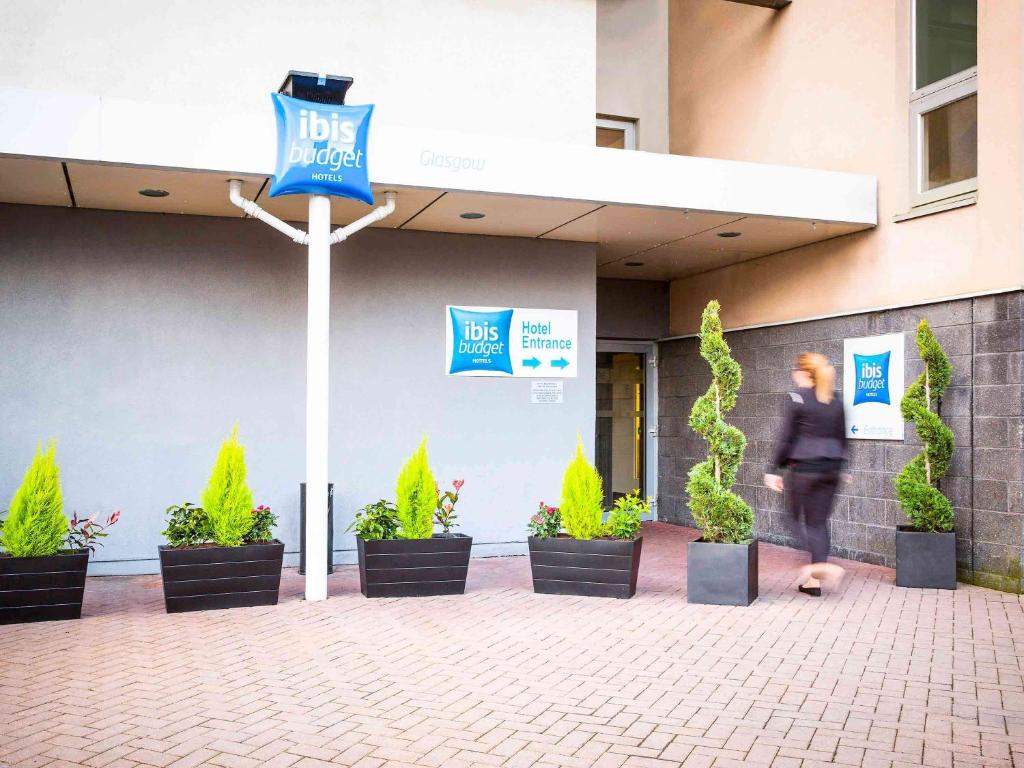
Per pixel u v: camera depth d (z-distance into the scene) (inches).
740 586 309.3
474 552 424.8
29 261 366.6
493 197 355.6
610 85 560.1
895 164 397.1
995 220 347.3
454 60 413.7
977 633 272.1
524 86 425.1
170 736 182.7
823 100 442.6
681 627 278.7
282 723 190.7
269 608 305.6
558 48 432.1
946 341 366.3
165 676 225.0
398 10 405.4
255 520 318.7
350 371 409.1
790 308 460.4
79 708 200.1
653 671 230.2
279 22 387.2
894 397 393.7
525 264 436.8
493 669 231.8
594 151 360.5
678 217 390.6
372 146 331.0
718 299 517.7
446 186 340.5
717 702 205.8
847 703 205.5
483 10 419.5
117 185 334.6
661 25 577.9
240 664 235.9
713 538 322.0
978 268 354.3
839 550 423.5
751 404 486.0
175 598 298.4
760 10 489.7
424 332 420.2
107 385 374.6
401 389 415.8
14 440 363.6
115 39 365.7
